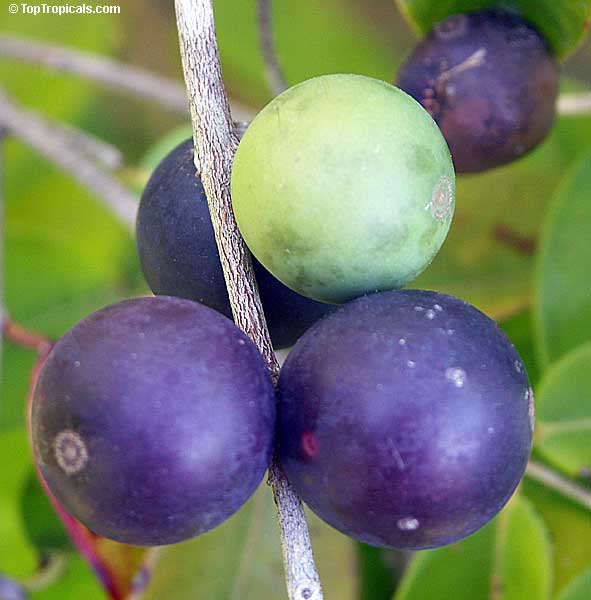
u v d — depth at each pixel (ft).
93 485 0.31
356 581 0.56
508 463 0.32
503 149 0.46
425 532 0.32
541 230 0.63
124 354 0.31
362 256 0.34
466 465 0.31
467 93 0.45
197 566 0.56
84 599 0.63
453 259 0.63
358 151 0.33
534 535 0.53
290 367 0.33
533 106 0.46
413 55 0.47
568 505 0.55
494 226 0.63
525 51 0.45
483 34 0.45
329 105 0.34
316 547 0.56
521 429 0.33
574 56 0.64
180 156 0.40
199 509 0.32
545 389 0.53
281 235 0.34
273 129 0.34
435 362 0.32
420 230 0.34
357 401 0.31
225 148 0.38
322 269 0.34
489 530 0.53
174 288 0.39
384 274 0.35
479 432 0.31
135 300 0.33
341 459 0.32
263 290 0.38
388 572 0.60
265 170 0.34
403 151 0.34
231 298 0.36
